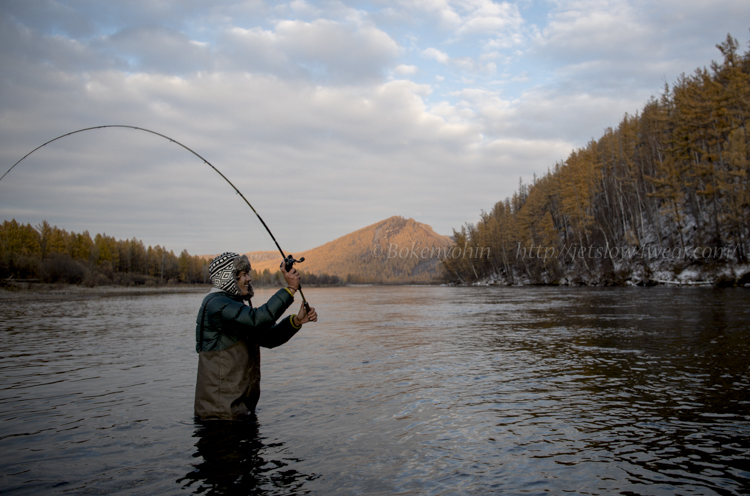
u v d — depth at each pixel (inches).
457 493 97.0
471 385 211.6
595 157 3186.5
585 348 325.7
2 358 312.0
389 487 100.3
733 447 127.0
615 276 2206.0
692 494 97.0
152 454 121.1
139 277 4495.6
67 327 571.2
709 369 239.0
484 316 670.5
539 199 3909.9
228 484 101.6
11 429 145.6
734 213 1619.1
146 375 245.0
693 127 1818.4
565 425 149.1
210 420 152.6
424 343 376.8
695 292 1235.9
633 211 2669.8
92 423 151.9
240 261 160.1
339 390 201.9
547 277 3070.9
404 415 161.0
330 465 113.3
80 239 4384.8
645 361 266.7
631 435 138.3
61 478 105.4
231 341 152.2
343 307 1056.8
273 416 159.0
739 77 1611.7
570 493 97.7
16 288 2445.9
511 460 117.7
